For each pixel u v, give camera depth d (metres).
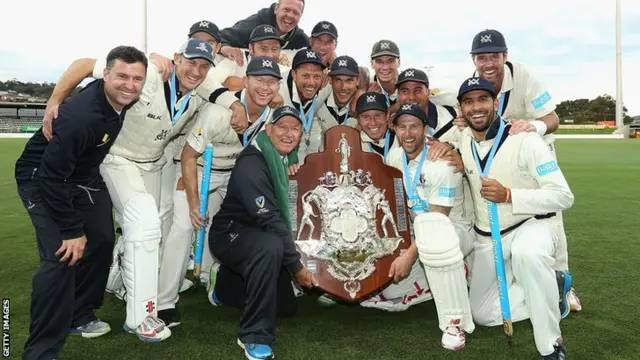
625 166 13.59
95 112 2.60
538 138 2.97
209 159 3.54
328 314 3.52
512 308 3.21
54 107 2.87
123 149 3.18
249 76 3.41
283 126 3.04
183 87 3.17
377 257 3.19
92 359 2.79
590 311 3.46
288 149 3.09
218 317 3.44
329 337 3.10
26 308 3.52
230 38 5.07
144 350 2.91
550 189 2.85
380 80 4.20
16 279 4.14
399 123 3.26
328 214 3.21
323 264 3.15
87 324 3.12
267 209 2.97
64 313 2.67
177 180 3.68
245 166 3.04
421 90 3.65
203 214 3.54
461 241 3.37
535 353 2.87
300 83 3.88
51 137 2.67
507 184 3.06
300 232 3.23
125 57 2.57
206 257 4.13
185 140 3.67
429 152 3.29
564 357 2.74
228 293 3.52
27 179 2.74
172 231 3.49
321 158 3.32
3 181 10.09
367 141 3.80
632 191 8.99
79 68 2.97
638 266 4.47
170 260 3.40
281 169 3.10
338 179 3.30
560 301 3.13
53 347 2.66
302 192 3.28
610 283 4.02
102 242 3.00
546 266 2.73
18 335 3.08
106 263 3.07
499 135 3.05
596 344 2.96
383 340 3.05
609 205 7.52
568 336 3.07
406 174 3.34
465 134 3.27
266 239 2.90
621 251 4.96
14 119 50.00
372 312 3.56
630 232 5.76
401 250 3.25
